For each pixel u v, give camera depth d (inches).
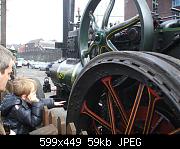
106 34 162.4
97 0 171.9
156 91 105.1
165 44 144.2
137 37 153.7
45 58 2020.2
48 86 348.2
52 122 132.0
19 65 1133.1
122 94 144.8
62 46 271.6
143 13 138.4
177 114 99.7
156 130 123.2
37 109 138.3
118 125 140.3
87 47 185.9
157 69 107.5
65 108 232.8
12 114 133.3
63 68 221.3
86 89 136.5
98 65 127.7
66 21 269.4
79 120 142.5
